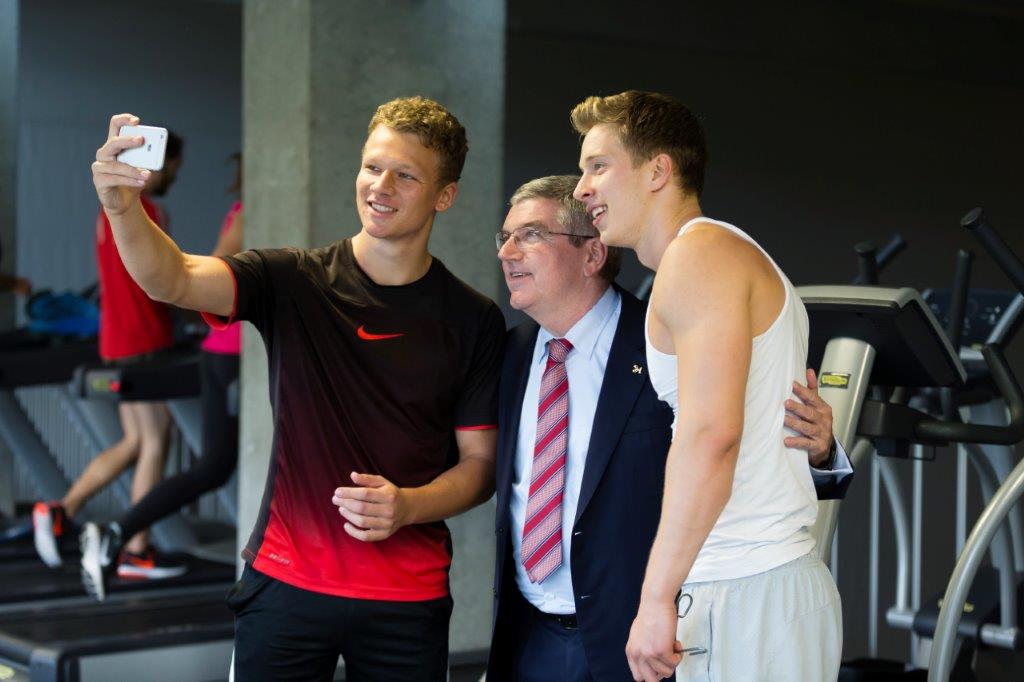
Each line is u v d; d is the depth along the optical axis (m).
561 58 7.84
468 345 2.22
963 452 4.04
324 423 2.15
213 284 2.07
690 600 1.82
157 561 4.84
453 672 3.49
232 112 9.45
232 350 4.38
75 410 5.92
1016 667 3.64
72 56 9.01
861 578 7.42
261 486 3.32
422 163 2.14
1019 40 8.03
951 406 3.10
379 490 2.04
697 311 1.68
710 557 1.82
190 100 9.33
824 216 8.43
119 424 5.74
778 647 1.79
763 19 7.44
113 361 4.90
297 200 3.25
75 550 5.19
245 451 3.36
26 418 6.00
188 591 4.62
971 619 3.62
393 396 2.17
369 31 3.30
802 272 8.39
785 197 8.34
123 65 9.14
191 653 3.69
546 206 2.11
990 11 7.91
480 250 3.53
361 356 2.16
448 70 3.44
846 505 7.42
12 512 6.31
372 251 2.19
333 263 2.21
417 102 2.19
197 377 4.82
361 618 2.17
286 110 3.28
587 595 2.05
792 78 8.31
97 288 6.80
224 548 5.61
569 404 2.13
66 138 9.11
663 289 1.72
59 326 6.28
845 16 7.61
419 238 2.18
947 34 7.84
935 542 7.66
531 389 2.17
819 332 2.64
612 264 2.13
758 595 1.79
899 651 7.32
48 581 4.75
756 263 1.75
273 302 2.16
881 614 7.39
